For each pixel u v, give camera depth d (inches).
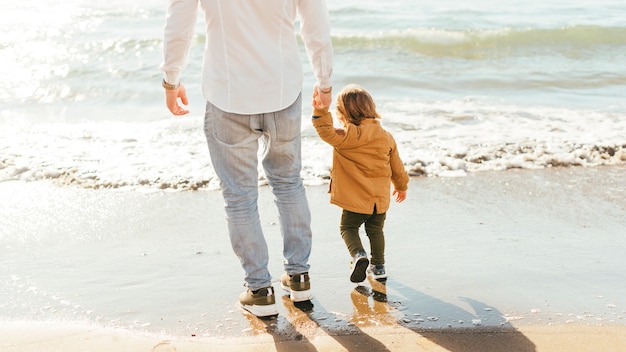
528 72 381.7
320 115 125.6
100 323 117.6
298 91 114.0
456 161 219.0
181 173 209.0
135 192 193.9
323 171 211.2
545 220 171.6
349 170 133.9
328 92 117.3
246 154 114.6
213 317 120.3
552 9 591.2
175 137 253.4
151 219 173.3
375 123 134.0
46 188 196.2
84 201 185.9
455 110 294.8
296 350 107.9
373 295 129.3
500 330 113.7
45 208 180.2
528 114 286.2
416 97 326.6
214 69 109.3
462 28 506.9
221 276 138.3
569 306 123.0
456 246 154.3
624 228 165.9
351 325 116.7
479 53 440.5
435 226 167.5
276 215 175.3
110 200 187.2
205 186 199.8
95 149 236.1
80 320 118.7
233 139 112.4
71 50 422.9
